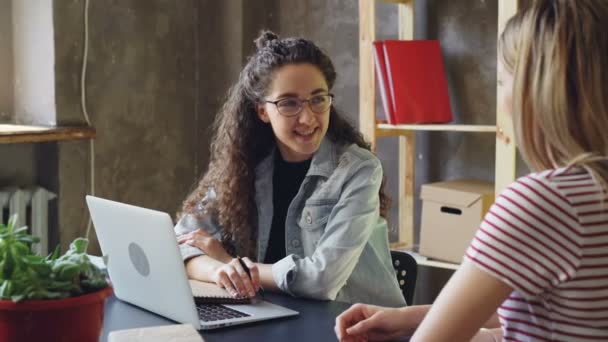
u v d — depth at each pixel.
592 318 1.08
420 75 3.36
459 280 1.12
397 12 3.65
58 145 3.55
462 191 3.16
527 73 1.12
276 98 2.15
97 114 3.70
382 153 3.79
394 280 2.25
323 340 1.60
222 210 2.31
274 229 2.31
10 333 1.25
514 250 1.07
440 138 3.59
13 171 3.56
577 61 1.08
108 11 3.71
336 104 3.89
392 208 3.77
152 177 3.98
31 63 3.56
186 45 4.09
